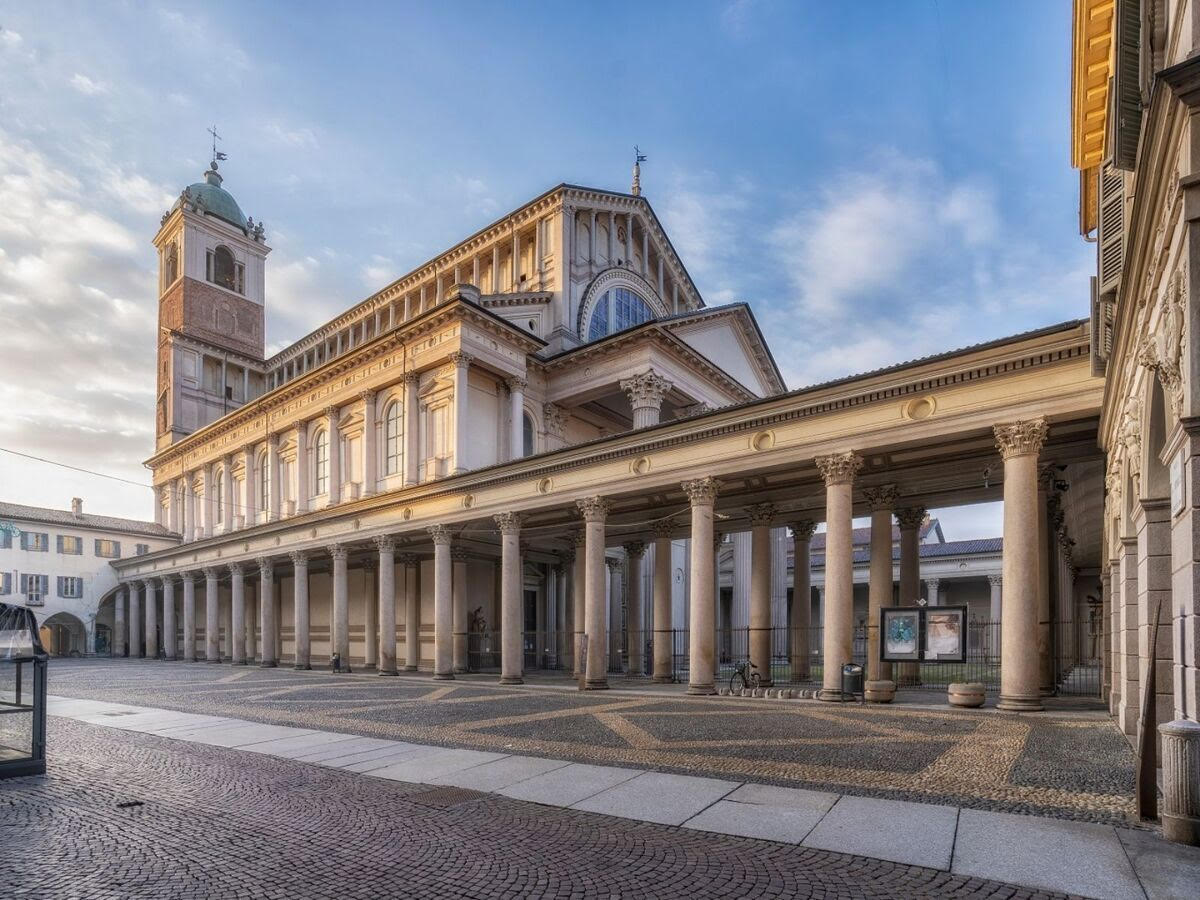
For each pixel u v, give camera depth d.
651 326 37.91
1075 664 33.22
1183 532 8.09
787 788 9.82
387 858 7.45
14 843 8.09
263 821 8.81
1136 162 9.16
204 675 34.47
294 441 46.59
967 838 7.62
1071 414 16.67
